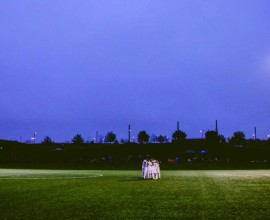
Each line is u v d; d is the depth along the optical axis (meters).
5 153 106.44
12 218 12.31
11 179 31.80
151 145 117.56
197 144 115.19
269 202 15.93
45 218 12.27
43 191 21.19
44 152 109.81
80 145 128.62
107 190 21.70
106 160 99.50
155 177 33.72
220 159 95.94
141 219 12.03
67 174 40.84
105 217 12.42
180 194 19.27
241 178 32.16
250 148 107.06
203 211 13.56
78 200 16.97
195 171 49.25
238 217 12.30
